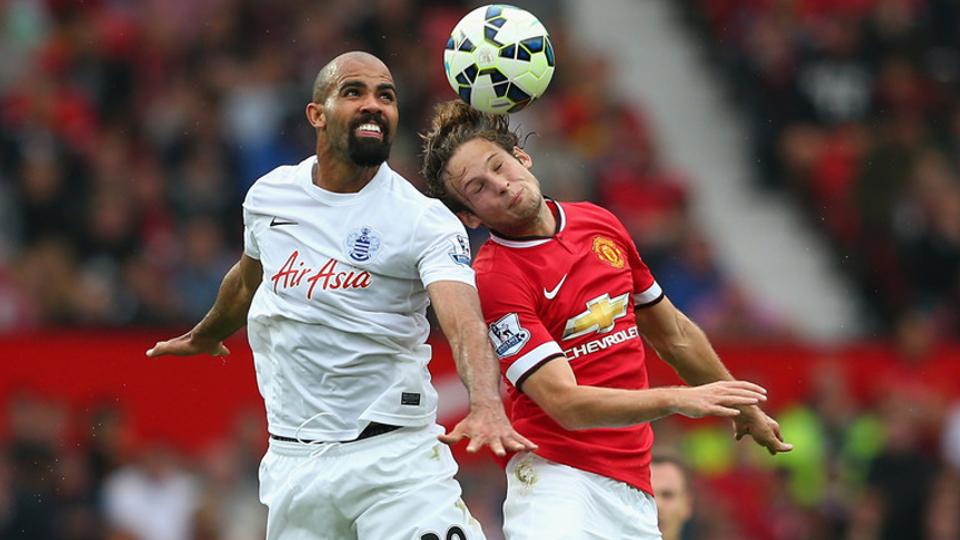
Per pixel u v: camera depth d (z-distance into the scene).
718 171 66.19
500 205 23.61
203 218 57.72
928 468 50.66
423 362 24.52
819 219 64.75
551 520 23.59
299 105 62.19
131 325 53.50
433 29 65.06
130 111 61.81
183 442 47.78
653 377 47.88
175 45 64.06
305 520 24.47
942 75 69.31
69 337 48.16
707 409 21.53
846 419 51.62
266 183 24.72
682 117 68.12
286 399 24.44
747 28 70.12
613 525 24.02
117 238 56.03
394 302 23.89
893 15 70.06
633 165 63.59
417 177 59.03
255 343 24.95
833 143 66.31
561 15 70.81
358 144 23.52
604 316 23.92
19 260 55.09
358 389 24.00
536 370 23.12
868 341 60.00
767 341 55.62
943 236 63.25
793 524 49.78
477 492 46.62
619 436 24.22
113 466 47.59
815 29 69.56
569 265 23.88
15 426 47.53
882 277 62.94
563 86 66.12
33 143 58.94
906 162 65.06
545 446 24.09
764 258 63.47
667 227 60.22
